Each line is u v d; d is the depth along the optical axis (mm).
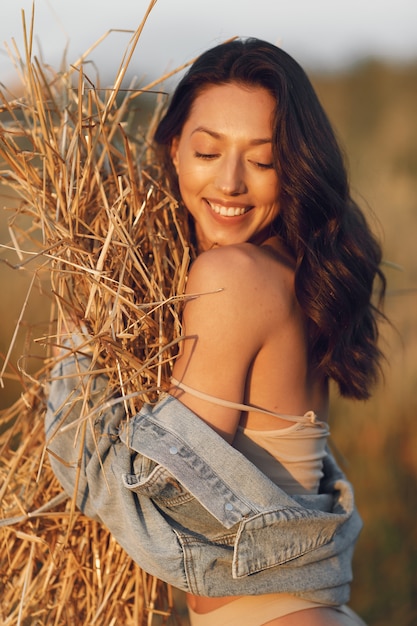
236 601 1834
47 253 1917
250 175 1859
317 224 1896
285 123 1821
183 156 1922
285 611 1804
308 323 1887
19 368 1951
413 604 3291
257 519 1729
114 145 2275
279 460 1855
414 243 4703
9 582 2121
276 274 1827
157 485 1734
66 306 1943
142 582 2061
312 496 1883
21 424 2236
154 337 1880
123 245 1851
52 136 2010
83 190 2004
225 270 1756
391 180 5559
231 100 1837
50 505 2023
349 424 3857
